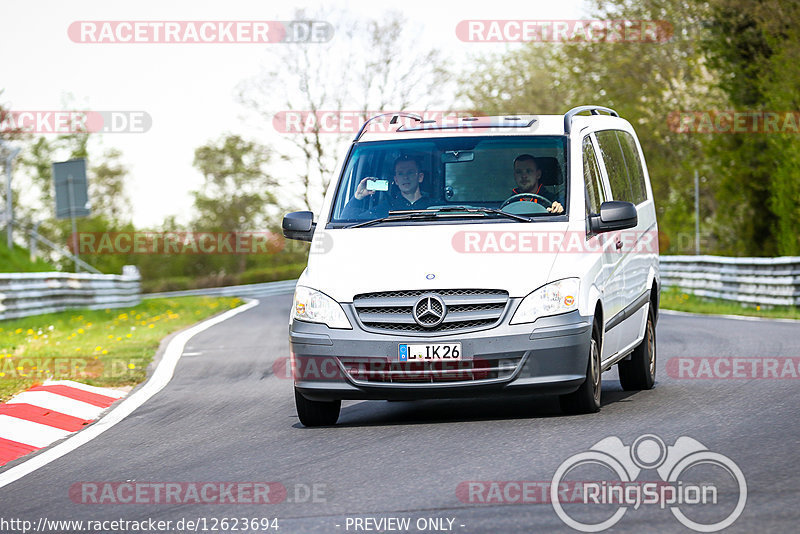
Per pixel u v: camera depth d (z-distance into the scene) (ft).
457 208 69.62
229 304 257.14
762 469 47.78
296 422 70.79
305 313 66.74
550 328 63.87
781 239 208.03
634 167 87.61
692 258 209.15
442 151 72.79
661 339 118.42
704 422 60.70
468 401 76.48
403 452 56.49
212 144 412.16
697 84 286.46
